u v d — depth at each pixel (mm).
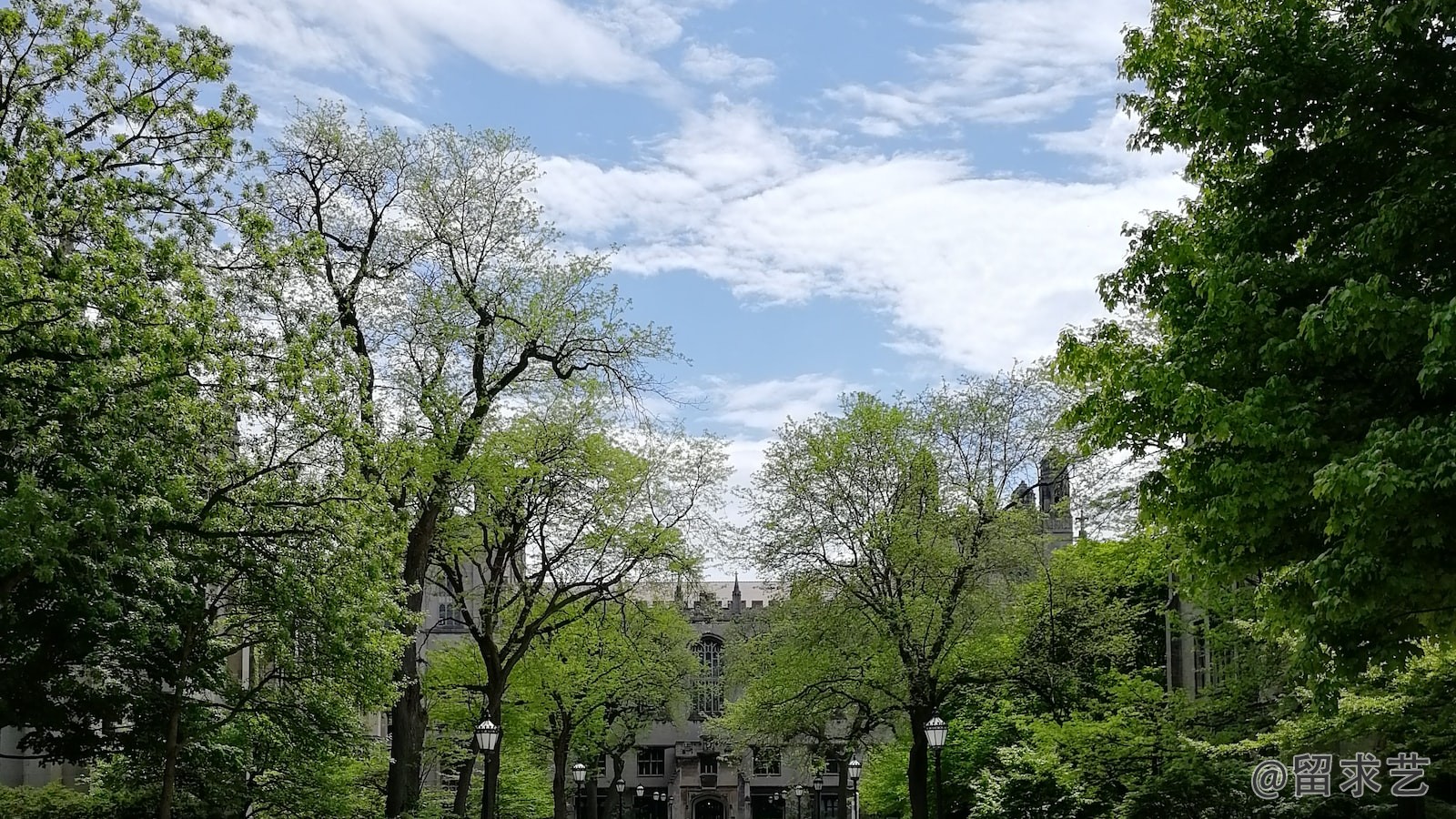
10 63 19797
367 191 31094
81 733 22719
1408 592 13164
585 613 38938
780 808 100625
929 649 36656
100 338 18031
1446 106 13531
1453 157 12852
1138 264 16859
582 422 35188
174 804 26172
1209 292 14414
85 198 18656
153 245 19047
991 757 44875
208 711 25297
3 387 17625
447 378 30938
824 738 47062
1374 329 12797
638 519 37406
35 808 27078
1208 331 14805
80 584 19406
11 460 18141
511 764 61000
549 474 34406
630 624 49188
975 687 38656
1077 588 37969
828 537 39281
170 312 18547
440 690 43844
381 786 41531
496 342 32562
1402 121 13820
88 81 20250
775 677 40906
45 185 18469
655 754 103562
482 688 35406
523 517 34438
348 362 22031
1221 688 29047
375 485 22375
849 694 39188
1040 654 36500
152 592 21328
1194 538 16500
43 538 15961
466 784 46875
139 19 20688
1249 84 14469
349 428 21500
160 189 19812
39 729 22188
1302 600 14648
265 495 21344
